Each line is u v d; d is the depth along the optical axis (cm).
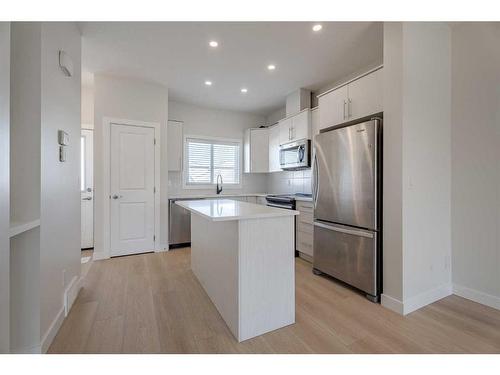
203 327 186
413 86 210
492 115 214
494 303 213
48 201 168
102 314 204
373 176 225
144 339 171
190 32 250
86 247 405
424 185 219
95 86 348
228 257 187
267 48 281
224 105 486
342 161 257
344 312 208
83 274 291
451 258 241
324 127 301
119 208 363
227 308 188
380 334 177
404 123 206
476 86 222
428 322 192
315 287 259
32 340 152
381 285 226
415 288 213
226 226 190
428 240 222
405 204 207
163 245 395
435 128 226
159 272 301
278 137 459
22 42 153
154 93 384
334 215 266
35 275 153
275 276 183
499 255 211
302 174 443
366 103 249
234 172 530
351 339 171
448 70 236
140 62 313
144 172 379
